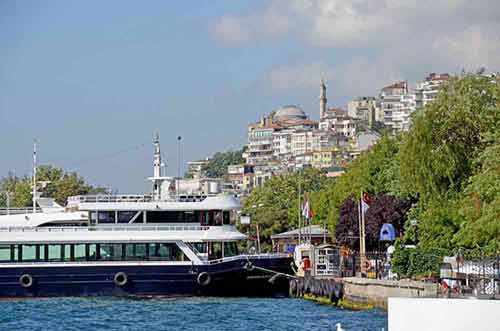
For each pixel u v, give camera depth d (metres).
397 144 158.38
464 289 64.00
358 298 97.75
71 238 109.88
